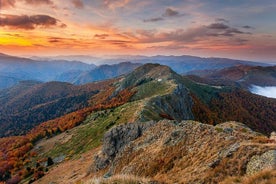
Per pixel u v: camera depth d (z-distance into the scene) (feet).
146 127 202.08
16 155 568.00
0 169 498.28
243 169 65.57
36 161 479.41
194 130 114.62
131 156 147.74
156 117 329.93
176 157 102.89
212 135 101.24
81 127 568.00
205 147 93.50
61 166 337.11
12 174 465.06
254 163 64.08
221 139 92.84
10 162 521.65
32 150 563.89
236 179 59.67
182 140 112.27
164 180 80.12
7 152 642.22
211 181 67.31
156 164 108.37
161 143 127.65
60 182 239.50
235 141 85.87
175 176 83.51
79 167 264.52
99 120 530.68
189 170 82.33
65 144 492.54
